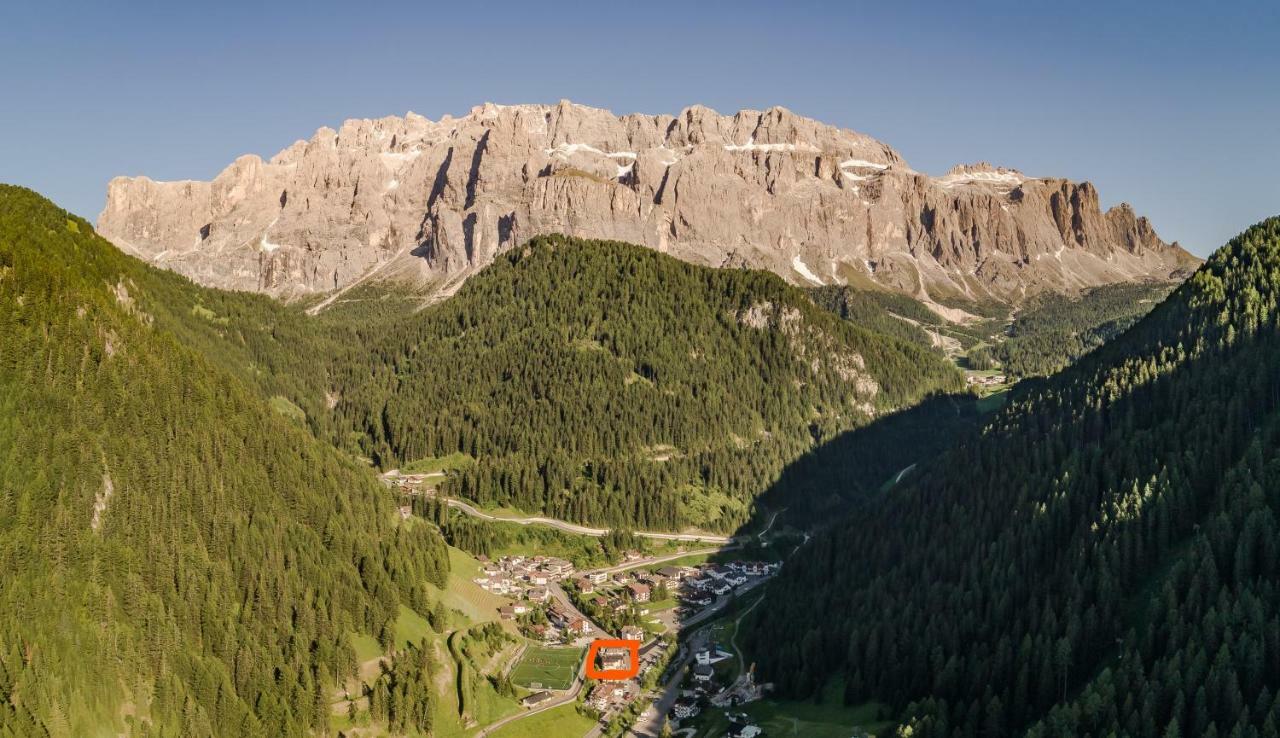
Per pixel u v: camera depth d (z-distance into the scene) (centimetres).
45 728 18838
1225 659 17100
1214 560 19250
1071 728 17462
